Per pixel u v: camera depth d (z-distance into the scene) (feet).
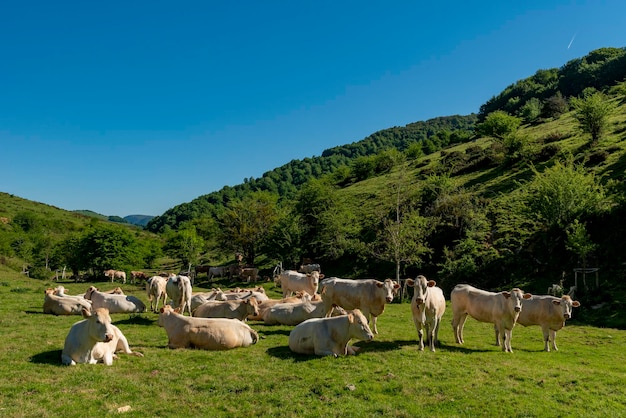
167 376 33.60
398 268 120.37
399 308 91.81
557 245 109.09
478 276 113.80
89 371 33.55
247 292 79.20
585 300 85.10
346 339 41.98
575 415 28.81
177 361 37.78
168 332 43.96
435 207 145.79
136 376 33.22
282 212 195.83
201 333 42.65
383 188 216.74
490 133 249.96
